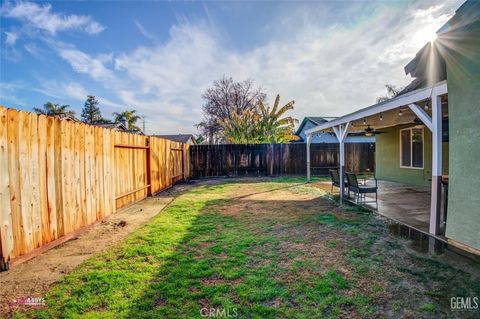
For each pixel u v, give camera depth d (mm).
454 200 3473
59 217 3857
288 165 14312
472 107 3227
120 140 6004
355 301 2359
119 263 3164
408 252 3406
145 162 7723
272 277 2793
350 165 14398
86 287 2621
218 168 14031
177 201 7023
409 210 5664
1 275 2883
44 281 2756
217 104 32812
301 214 5473
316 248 3588
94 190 4848
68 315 2195
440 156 3936
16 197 3102
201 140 40156
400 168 10180
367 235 4090
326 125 8523
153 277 2807
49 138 3660
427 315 2164
